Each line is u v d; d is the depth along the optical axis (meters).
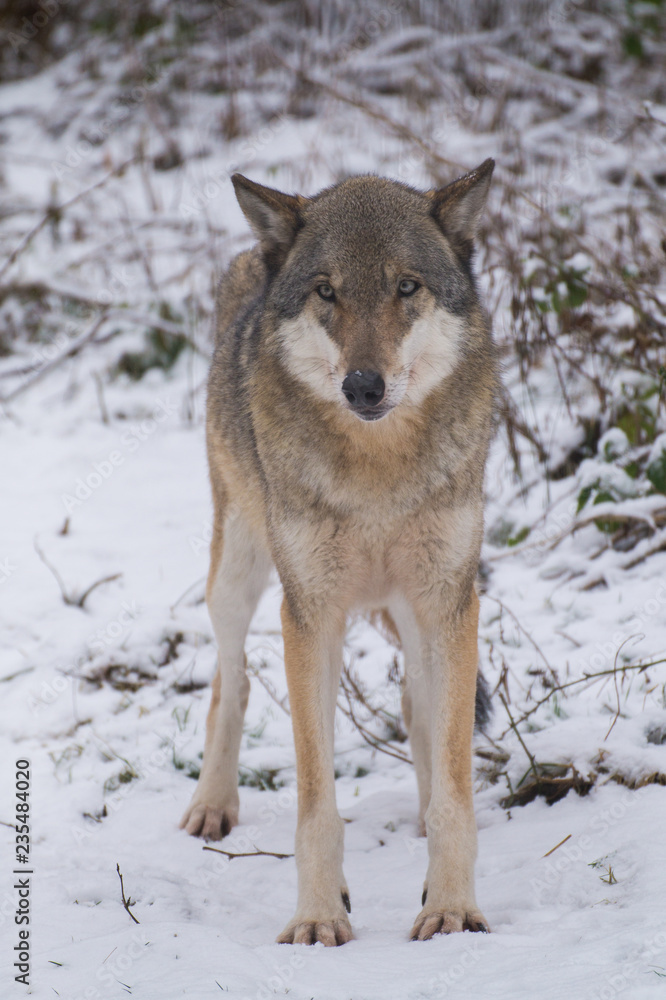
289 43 25.00
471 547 6.63
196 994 4.71
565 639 9.73
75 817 7.89
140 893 6.33
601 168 18.20
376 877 6.69
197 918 6.11
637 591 10.31
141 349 16.94
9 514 13.38
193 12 25.17
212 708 8.26
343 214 6.66
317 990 4.79
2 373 16.75
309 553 6.60
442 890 5.73
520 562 11.44
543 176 17.91
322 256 6.53
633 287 12.14
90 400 16.45
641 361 12.28
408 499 6.49
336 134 20.72
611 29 22.98
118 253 18.52
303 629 6.59
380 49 23.25
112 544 12.55
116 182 21.30
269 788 8.48
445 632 6.56
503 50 23.52
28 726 9.28
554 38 22.83
